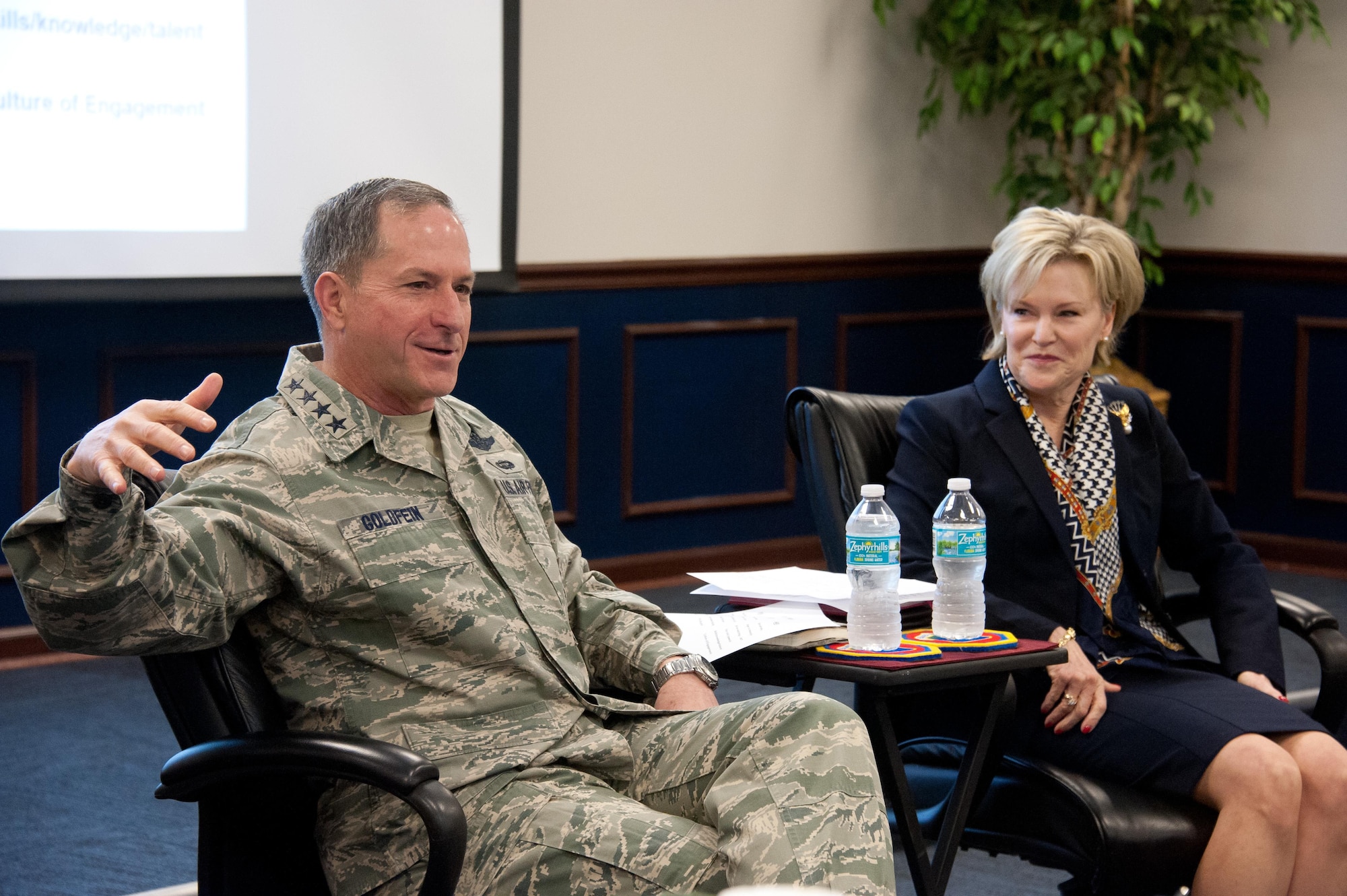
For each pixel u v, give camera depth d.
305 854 2.43
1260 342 7.83
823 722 2.44
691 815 2.53
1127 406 3.54
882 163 7.83
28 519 2.07
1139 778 2.99
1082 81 7.01
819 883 2.22
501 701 2.54
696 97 7.16
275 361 6.19
